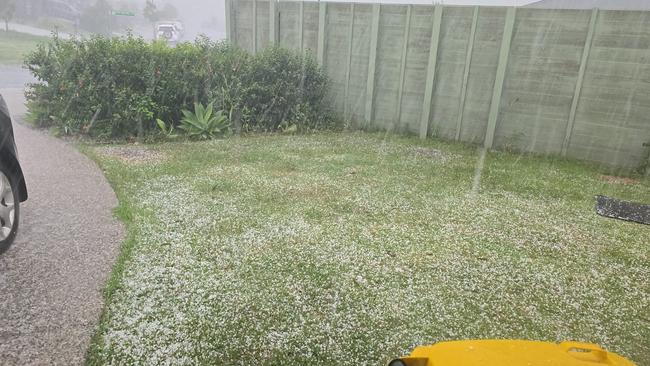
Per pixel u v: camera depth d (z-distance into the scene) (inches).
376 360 81.7
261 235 133.4
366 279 111.1
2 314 87.5
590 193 191.5
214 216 146.0
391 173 207.0
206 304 96.3
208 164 208.1
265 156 228.4
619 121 228.1
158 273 107.7
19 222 129.3
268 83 294.0
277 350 83.1
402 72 288.5
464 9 258.7
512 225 152.3
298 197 169.2
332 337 87.9
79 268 106.7
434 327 93.0
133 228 131.5
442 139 285.1
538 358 54.4
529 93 251.0
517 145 261.0
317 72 308.7
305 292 103.5
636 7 216.2
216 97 277.3
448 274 116.0
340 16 303.0
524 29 244.4
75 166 191.5
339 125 315.9
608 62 225.1
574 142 243.6
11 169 114.3
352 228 142.7
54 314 88.7
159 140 253.9
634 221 161.3
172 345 82.7
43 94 255.0
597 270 122.8
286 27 329.1
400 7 278.7
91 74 242.1
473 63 264.2
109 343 81.9
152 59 253.6
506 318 97.8
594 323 97.7
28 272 103.3
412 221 151.3
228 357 80.5
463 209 165.3
